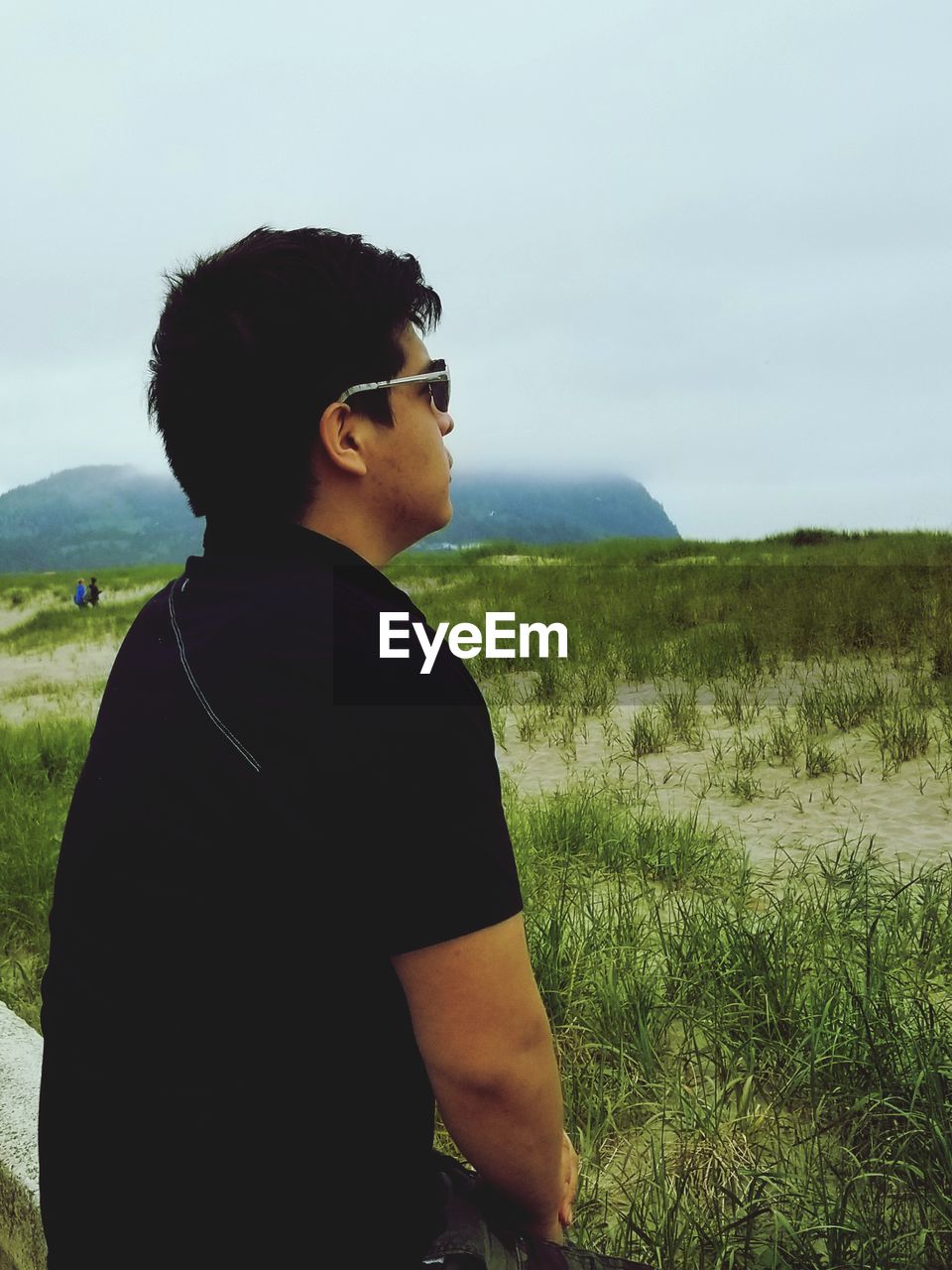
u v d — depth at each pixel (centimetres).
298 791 80
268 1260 83
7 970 399
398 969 84
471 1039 84
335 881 80
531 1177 93
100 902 85
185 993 82
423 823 80
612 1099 259
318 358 92
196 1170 82
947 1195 201
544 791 609
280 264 92
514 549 3081
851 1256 191
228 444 93
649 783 615
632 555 2539
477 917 82
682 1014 290
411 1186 92
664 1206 206
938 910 351
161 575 4425
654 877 434
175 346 93
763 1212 207
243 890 81
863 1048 246
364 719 80
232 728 82
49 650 2319
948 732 609
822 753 603
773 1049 262
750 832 509
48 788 731
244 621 87
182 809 82
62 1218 89
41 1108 94
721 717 735
